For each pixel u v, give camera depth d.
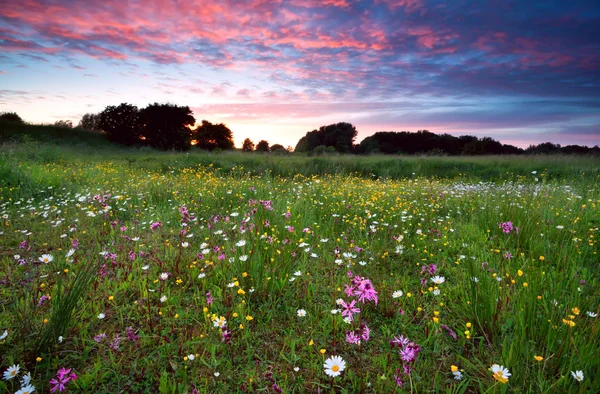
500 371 1.82
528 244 4.45
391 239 4.93
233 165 16.92
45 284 3.29
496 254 4.18
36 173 8.88
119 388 2.20
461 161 18.47
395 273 3.92
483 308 2.74
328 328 2.85
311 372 2.36
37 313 2.86
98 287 3.35
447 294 3.30
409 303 3.22
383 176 15.98
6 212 6.07
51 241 4.73
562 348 2.28
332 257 4.21
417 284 3.63
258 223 4.29
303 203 6.54
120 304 3.16
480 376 2.27
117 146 32.91
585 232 4.75
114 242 4.68
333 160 18.38
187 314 2.96
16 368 2.11
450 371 2.35
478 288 2.87
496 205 6.30
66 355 2.46
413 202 6.97
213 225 5.24
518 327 2.59
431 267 3.45
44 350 2.44
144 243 4.66
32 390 1.94
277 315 3.03
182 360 2.44
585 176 11.95
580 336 2.37
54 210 6.07
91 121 49.06
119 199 6.76
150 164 16.94
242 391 2.20
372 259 4.11
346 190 8.18
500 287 3.04
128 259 4.09
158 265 3.87
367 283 2.39
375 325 2.93
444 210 6.82
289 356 2.53
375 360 2.45
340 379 2.29
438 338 2.58
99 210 5.84
